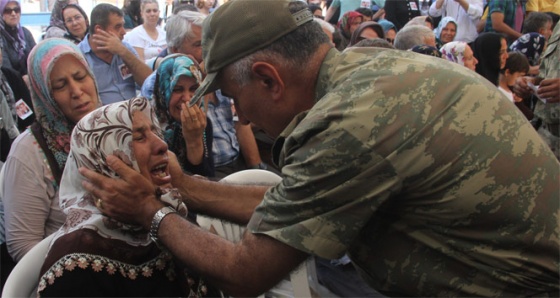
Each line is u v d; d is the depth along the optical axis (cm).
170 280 133
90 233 126
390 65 102
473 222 99
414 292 107
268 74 107
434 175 97
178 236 113
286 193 101
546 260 103
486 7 537
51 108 172
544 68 303
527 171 100
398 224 105
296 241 99
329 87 106
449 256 103
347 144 95
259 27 106
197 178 147
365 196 97
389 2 566
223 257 106
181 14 269
